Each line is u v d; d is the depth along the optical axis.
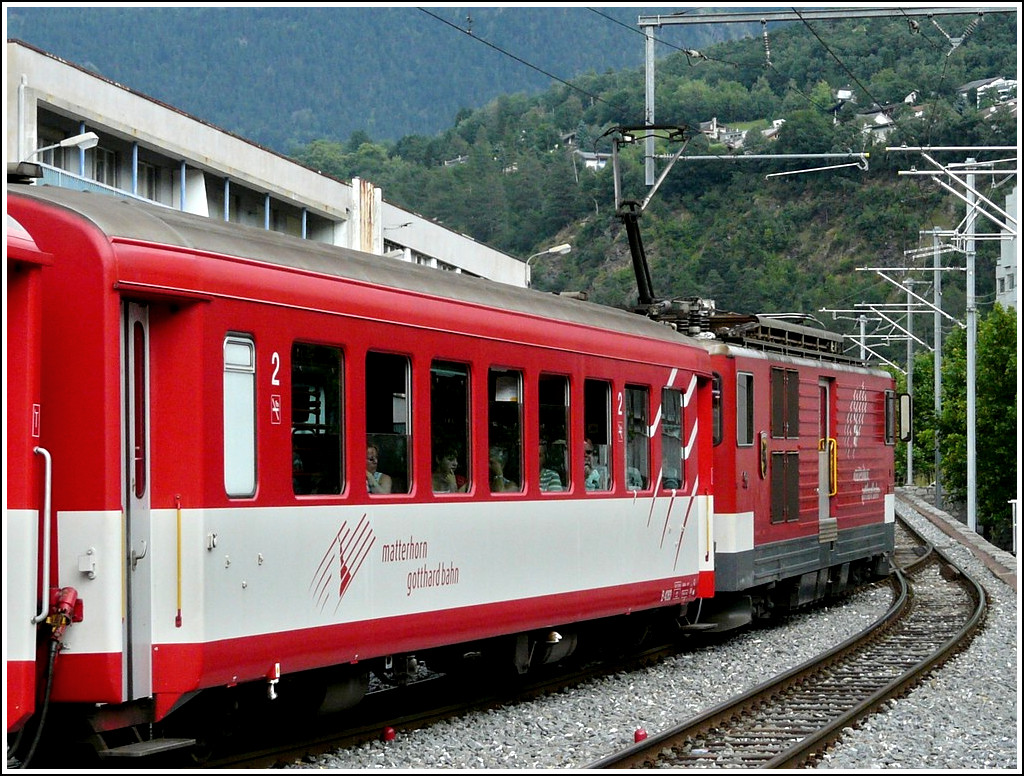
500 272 60.00
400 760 9.58
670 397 14.61
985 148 25.69
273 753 9.23
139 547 8.09
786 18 20.05
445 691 12.67
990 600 21.97
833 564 19.75
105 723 8.06
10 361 7.48
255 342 8.73
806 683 13.33
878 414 22.14
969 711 11.96
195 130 34.34
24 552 7.47
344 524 9.48
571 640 13.17
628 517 13.55
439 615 10.55
